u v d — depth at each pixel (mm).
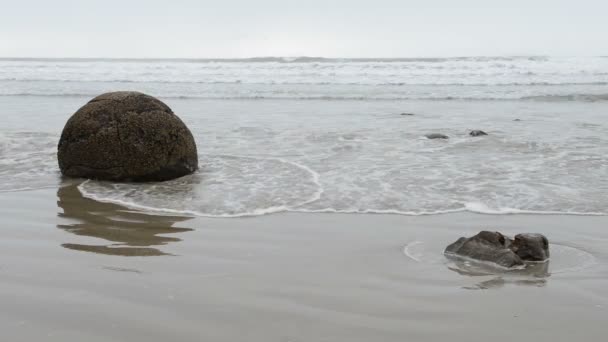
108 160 9273
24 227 6961
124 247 6242
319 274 5484
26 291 4980
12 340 4105
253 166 10273
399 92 27141
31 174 9805
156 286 5133
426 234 6707
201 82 32500
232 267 5652
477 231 6797
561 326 4387
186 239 6531
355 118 17781
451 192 8453
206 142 13031
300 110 20406
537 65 34094
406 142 12844
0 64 40625
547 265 5734
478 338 4199
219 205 7883
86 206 7902
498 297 4945
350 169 9977
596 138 13102
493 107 21312
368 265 5734
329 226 7008
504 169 9914
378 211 7594
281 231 6828
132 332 4242
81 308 4645
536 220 7203
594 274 5469
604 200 7977
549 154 11234
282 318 4508
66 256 5926
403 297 4953
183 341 4121
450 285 5227
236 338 4172
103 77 34625
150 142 9297
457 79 31266
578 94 24500
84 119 9469
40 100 24250
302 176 9422
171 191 8656
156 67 37688
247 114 18984
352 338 4191
